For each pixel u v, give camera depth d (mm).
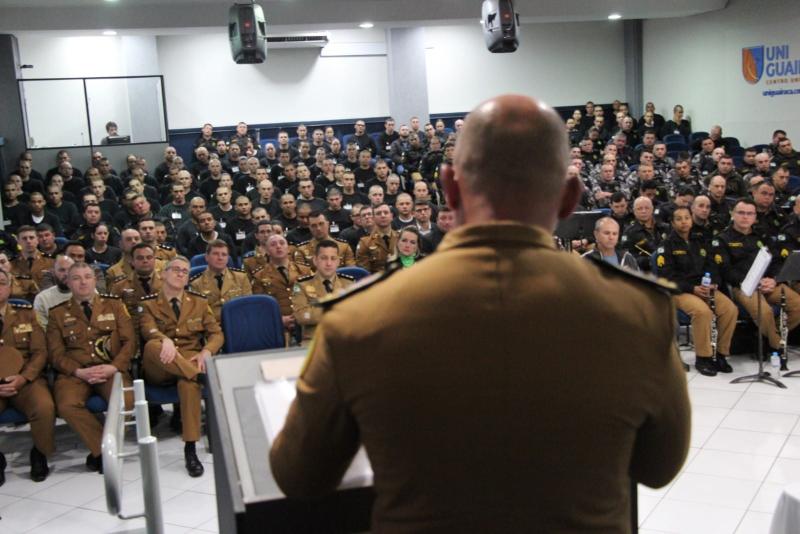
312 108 15203
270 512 920
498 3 8180
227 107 14812
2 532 3820
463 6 11547
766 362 5969
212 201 9781
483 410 807
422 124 14586
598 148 12914
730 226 6188
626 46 16062
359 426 851
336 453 884
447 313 825
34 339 4668
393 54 14422
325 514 939
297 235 7766
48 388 4664
